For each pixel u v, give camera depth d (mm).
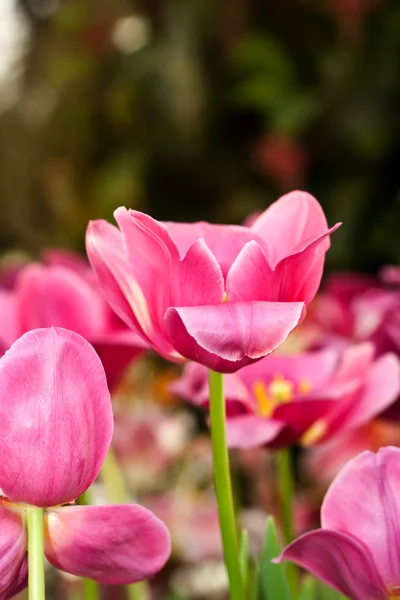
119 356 716
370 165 2924
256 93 3139
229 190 3672
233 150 3654
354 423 729
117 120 3973
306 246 569
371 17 2932
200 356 582
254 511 1329
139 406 1769
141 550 558
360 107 2924
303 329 1308
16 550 553
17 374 538
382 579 554
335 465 1214
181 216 3809
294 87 3135
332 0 2980
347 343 919
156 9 3887
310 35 3207
